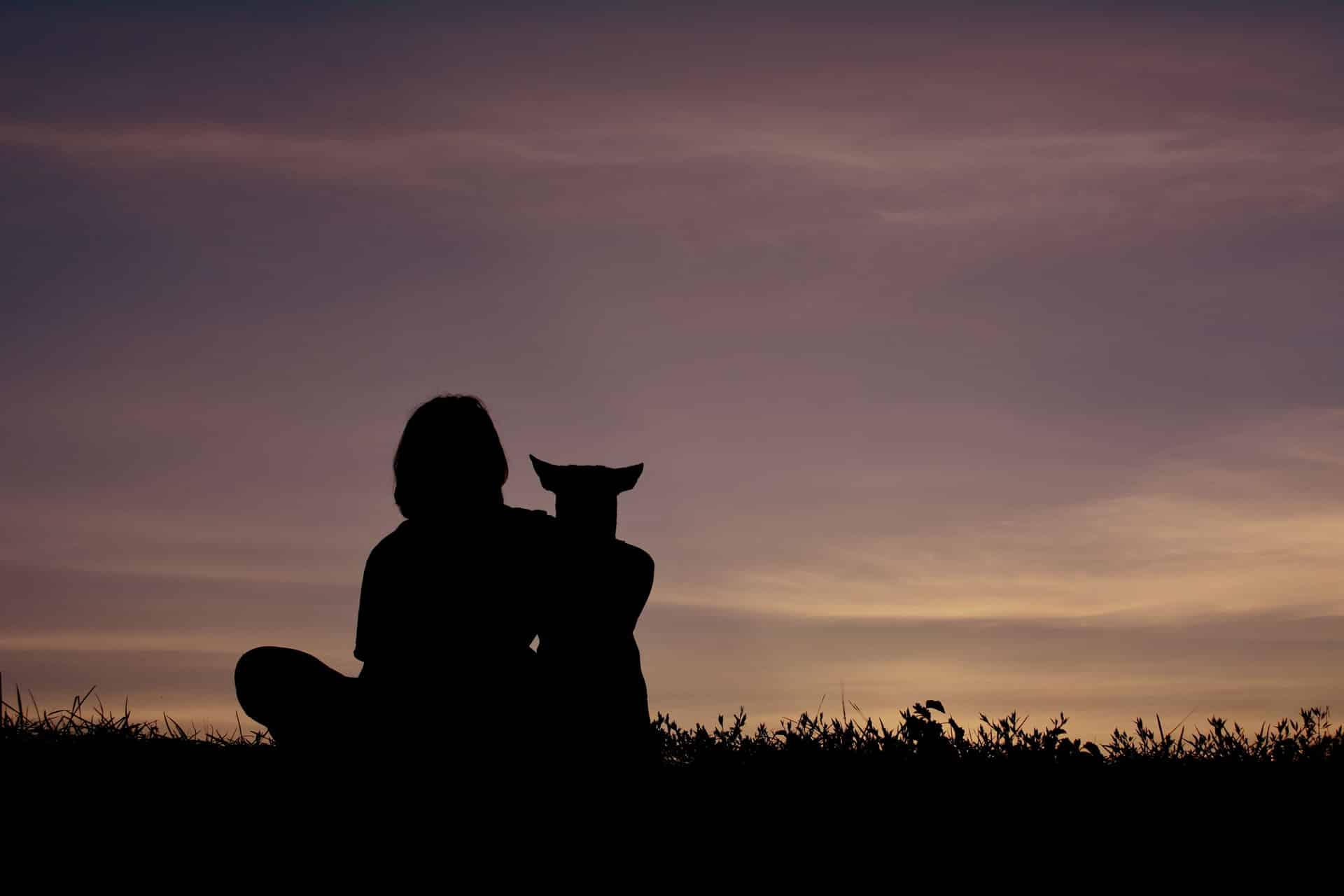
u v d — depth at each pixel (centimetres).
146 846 468
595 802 466
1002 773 572
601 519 546
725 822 531
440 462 479
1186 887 496
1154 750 634
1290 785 580
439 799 449
